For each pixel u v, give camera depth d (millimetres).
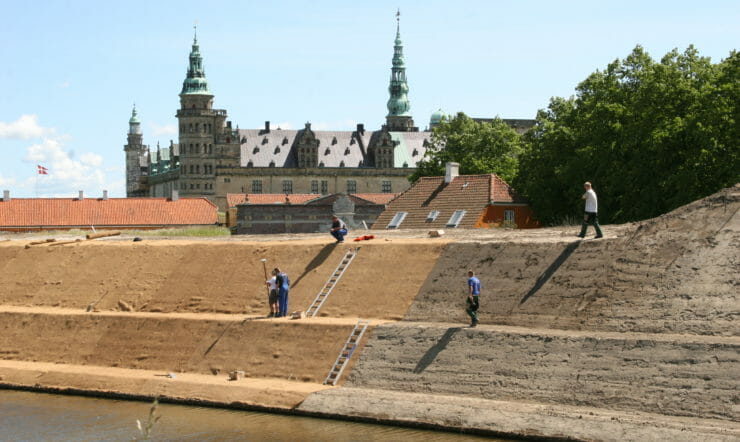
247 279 63188
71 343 61438
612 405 42844
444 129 160375
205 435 45781
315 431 45594
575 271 51188
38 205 143750
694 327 44938
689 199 75625
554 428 41812
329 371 51688
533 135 116375
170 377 54656
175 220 146125
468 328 49906
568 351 45844
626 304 47688
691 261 48375
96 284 68250
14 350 62781
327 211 118562
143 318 61000
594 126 89750
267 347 54750
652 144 78875
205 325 58156
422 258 58125
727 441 37875
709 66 88438
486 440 42844
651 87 83688
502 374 46625
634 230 52312
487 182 91000
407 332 51406
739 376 40906
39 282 70750
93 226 128125
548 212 92750
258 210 117062
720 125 77500
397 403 46750
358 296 57531
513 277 53031
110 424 48656
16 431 48062
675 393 41812
